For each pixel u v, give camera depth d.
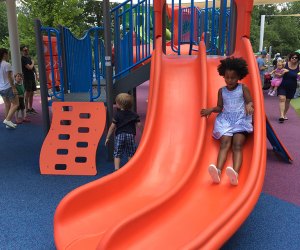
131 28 5.86
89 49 5.63
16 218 3.85
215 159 3.98
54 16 15.20
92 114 5.44
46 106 5.62
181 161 4.04
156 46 5.39
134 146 5.03
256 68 4.73
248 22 5.25
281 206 4.18
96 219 3.29
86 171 5.27
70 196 3.24
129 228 2.81
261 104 4.21
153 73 5.00
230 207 2.86
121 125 4.95
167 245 2.79
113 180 3.59
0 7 36.00
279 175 5.23
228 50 6.04
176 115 4.56
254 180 3.25
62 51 6.75
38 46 5.37
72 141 5.37
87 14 26.45
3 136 7.66
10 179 5.08
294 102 12.79
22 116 9.03
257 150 3.62
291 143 7.04
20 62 9.34
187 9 10.70
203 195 3.47
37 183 4.92
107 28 5.29
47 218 3.85
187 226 3.03
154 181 3.85
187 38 10.63
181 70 5.21
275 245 3.31
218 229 2.64
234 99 4.07
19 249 3.23
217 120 4.14
